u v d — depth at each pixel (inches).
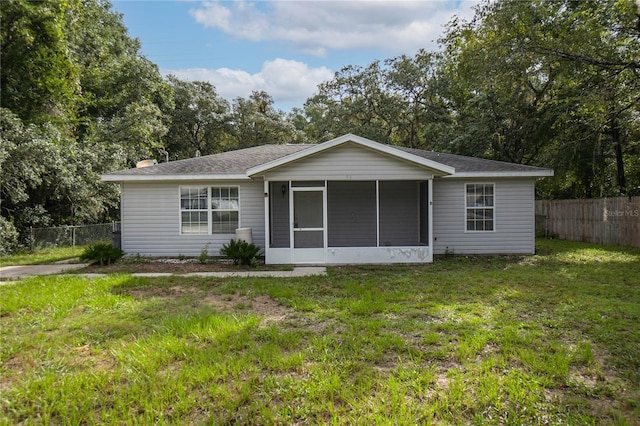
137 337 183.5
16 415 119.3
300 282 313.1
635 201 505.4
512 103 730.2
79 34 785.6
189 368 147.2
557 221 681.6
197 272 369.7
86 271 378.3
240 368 147.3
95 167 684.7
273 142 1374.3
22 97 644.1
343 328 195.8
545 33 506.6
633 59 485.7
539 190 822.5
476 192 483.2
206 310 225.1
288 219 482.0
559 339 179.0
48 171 573.0
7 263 444.8
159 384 135.3
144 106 860.6
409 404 122.7
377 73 1111.0
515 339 175.0
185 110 1214.3
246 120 1342.3
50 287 289.6
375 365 152.5
